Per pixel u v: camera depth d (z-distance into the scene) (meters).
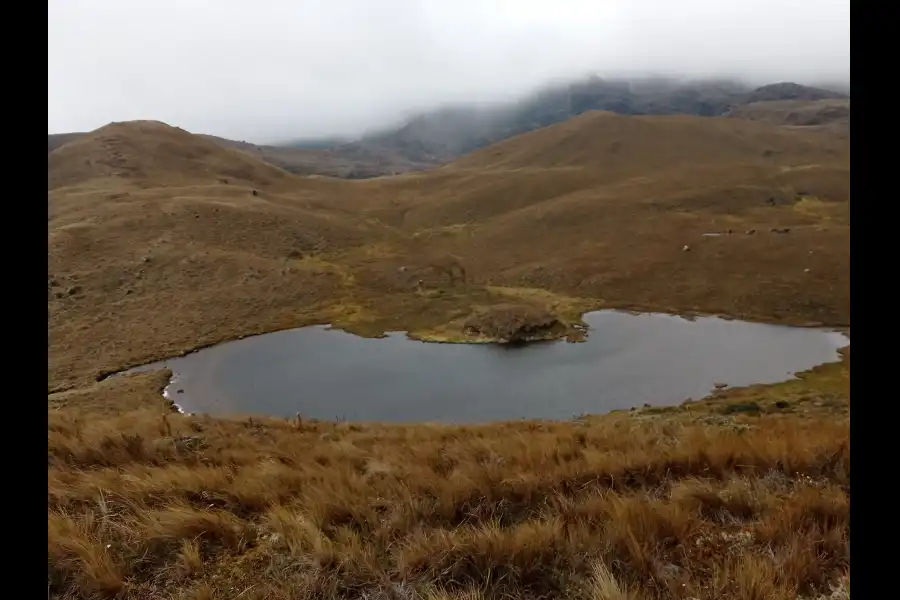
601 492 5.52
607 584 3.67
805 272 55.91
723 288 55.25
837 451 6.73
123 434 8.38
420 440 10.53
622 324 47.66
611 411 27.77
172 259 61.06
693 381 32.59
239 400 31.09
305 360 39.12
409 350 41.38
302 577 4.14
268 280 58.56
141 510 5.05
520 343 42.50
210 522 4.83
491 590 3.97
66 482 5.97
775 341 41.47
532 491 5.70
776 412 21.34
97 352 41.09
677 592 3.89
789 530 4.73
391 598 3.94
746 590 3.78
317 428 12.73
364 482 6.04
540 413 28.12
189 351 41.38
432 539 4.54
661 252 66.81
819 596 3.90
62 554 4.27
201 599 3.90
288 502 5.59
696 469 6.51
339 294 57.09
